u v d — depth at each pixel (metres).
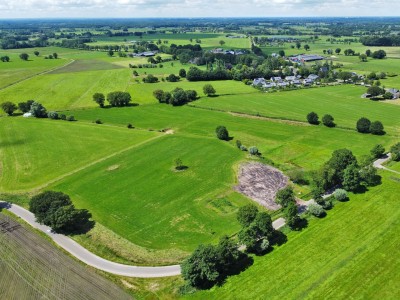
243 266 72.75
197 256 68.56
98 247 79.94
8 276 70.62
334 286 66.50
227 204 95.38
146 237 83.25
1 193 103.19
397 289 65.38
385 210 89.62
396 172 109.62
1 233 84.69
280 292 65.56
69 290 67.12
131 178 110.31
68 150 132.25
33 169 117.94
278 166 116.94
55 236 83.75
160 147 133.38
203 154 126.44
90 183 107.81
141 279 70.50
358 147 130.25
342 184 100.06
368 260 72.50
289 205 83.88
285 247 77.69
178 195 100.31
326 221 86.38
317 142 136.38
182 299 65.50
